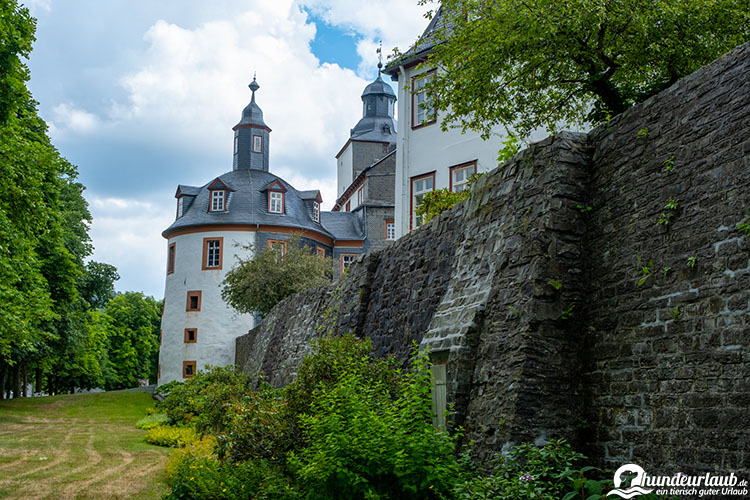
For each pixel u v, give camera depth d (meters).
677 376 6.57
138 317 67.88
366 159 53.78
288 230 44.78
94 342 50.84
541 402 7.56
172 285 44.91
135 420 27.72
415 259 12.43
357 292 14.83
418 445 7.37
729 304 6.15
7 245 17.69
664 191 7.12
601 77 12.34
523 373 7.61
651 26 11.06
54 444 17.69
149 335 68.62
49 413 30.78
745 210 6.14
